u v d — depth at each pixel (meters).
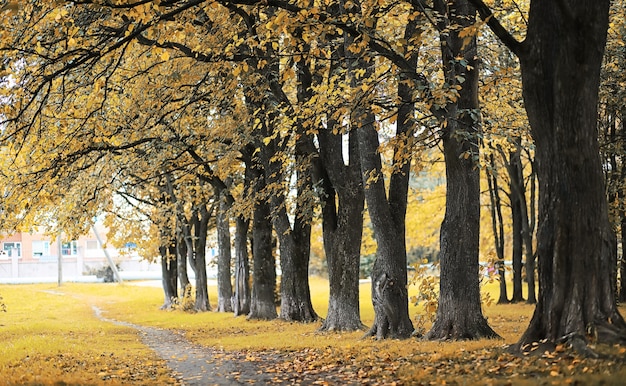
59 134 16.67
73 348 16.27
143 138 21.66
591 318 9.27
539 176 9.97
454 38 13.76
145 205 38.38
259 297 26.83
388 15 15.09
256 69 18.48
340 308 19.97
